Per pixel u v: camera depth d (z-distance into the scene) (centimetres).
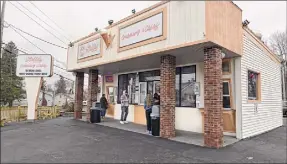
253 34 1059
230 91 969
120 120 1455
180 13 814
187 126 1111
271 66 1286
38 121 1420
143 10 955
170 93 933
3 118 1309
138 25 980
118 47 1084
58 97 5338
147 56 968
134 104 1418
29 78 1443
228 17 858
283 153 704
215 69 785
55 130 1052
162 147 762
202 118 1052
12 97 2802
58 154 651
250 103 991
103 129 1112
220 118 786
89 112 1403
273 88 1297
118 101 1580
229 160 628
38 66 1434
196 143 829
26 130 1038
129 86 1488
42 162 574
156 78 1302
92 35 1320
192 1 781
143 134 992
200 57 985
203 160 625
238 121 917
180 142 844
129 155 659
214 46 791
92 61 1289
